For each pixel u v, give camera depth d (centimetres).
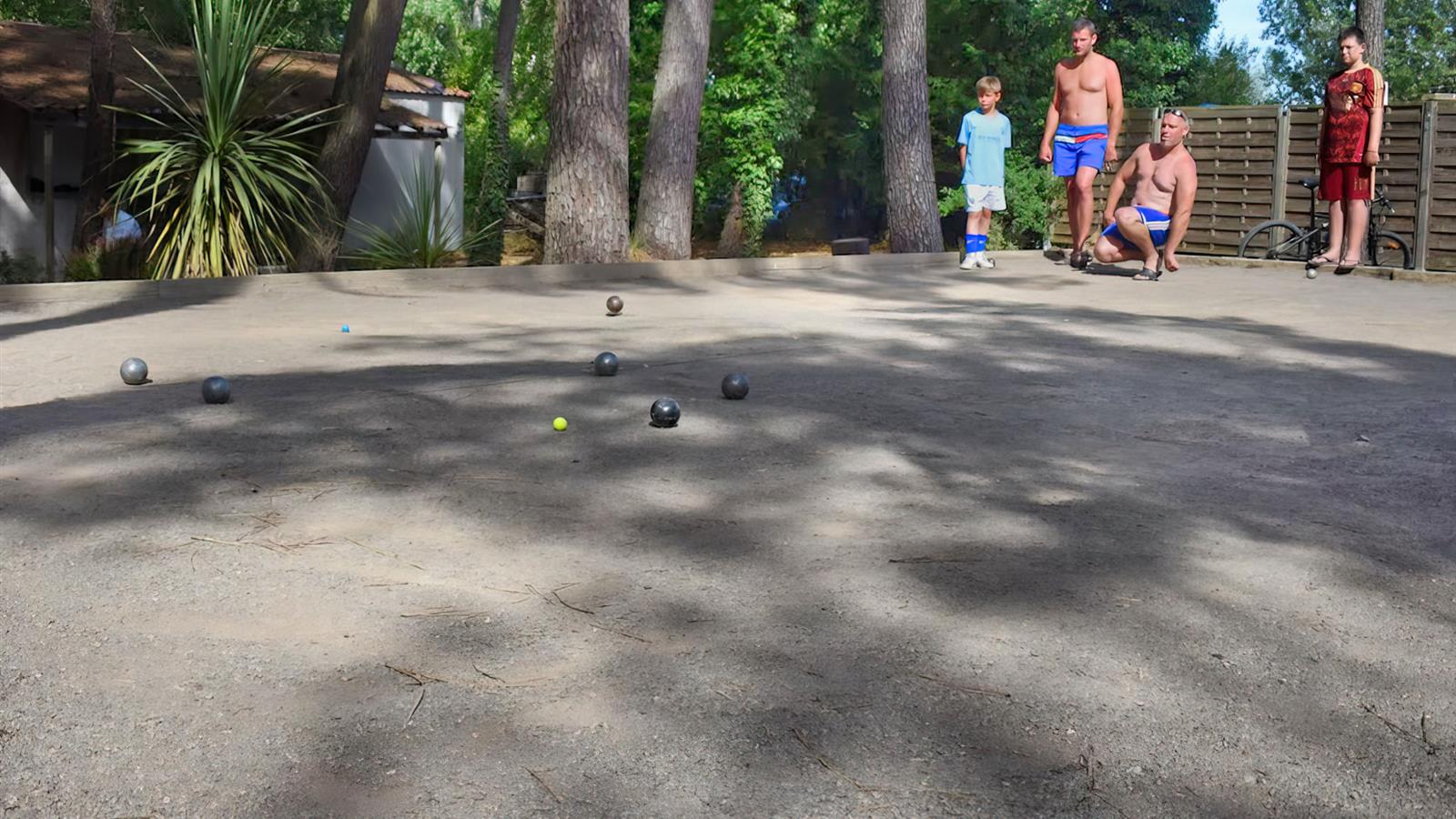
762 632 308
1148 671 289
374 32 1602
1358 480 476
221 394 590
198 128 1375
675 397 620
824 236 3062
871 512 419
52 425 541
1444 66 4694
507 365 721
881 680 281
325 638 303
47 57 1938
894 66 1831
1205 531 402
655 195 1662
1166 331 916
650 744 249
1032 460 501
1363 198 1384
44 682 277
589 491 441
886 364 743
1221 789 236
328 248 1605
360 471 464
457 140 2214
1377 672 291
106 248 1455
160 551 367
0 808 225
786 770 240
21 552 366
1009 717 263
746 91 2497
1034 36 2562
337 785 233
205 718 260
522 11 3222
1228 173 1636
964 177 1508
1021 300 1148
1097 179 1759
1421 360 785
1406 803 233
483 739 251
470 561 362
